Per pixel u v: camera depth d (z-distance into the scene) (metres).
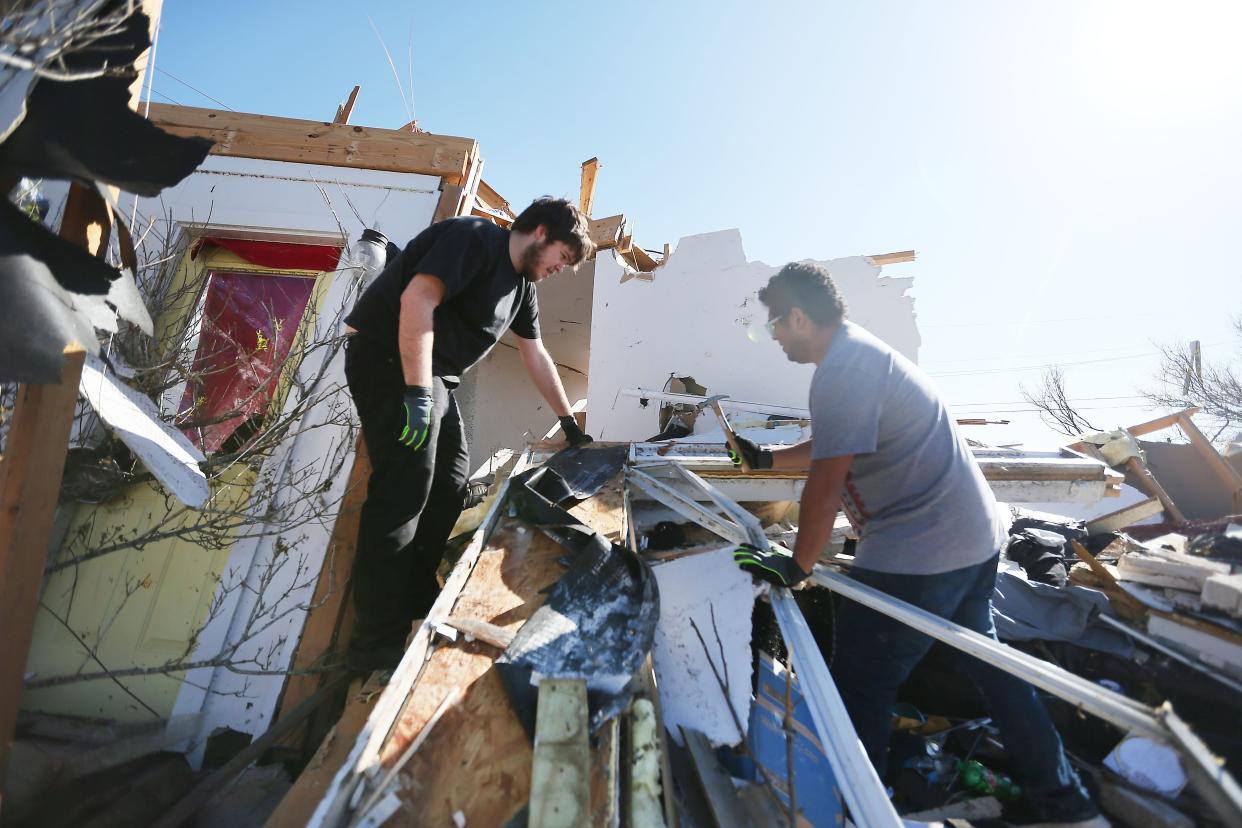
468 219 2.05
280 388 3.15
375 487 2.06
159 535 2.37
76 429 2.63
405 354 1.85
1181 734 1.01
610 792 1.08
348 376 2.17
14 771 1.68
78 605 2.72
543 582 1.73
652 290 5.13
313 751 2.42
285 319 3.40
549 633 1.46
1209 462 5.07
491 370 6.65
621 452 2.91
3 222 1.04
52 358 1.06
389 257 3.16
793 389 4.72
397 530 2.04
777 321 1.71
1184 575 2.12
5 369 1.00
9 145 1.08
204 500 1.67
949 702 2.37
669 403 4.58
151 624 2.71
